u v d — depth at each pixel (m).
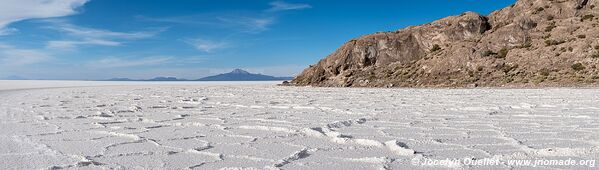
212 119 9.37
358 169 4.28
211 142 6.08
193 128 7.78
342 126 7.91
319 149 5.42
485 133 6.73
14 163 4.63
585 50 32.53
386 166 4.34
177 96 20.84
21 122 8.86
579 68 30.98
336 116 9.93
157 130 7.49
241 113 10.91
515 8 42.31
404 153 5.09
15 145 5.82
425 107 12.36
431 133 6.83
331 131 6.99
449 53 37.94
